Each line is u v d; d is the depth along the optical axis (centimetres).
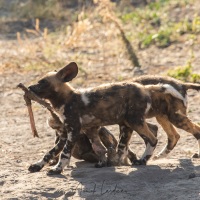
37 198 1146
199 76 2223
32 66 2514
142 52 2727
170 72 2286
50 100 1313
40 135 1697
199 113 1842
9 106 2047
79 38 2778
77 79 2297
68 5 3800
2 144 1612
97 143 1334
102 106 1290
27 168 1353
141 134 1302
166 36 2859
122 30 2612
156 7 3406
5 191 1180
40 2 3669
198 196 1116
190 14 3206
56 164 1339
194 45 2730
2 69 2494
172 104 1366
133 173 1238
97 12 3203
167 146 1439
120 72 2420
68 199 1138
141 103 1295
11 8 3716
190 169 1270
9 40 3116
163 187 1171
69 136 1292
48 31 3309
